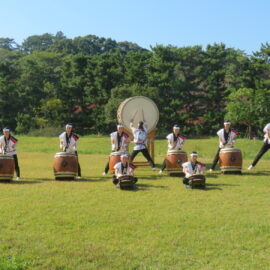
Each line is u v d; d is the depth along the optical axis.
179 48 46.19
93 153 22.66
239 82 43.28
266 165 14.88
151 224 7.15
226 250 6.01
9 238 6.39
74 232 6.73
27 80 47.44
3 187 10.34
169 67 43.62
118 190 9.99
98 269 5.41
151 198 9.10
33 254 5.84
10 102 44.72
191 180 10.02
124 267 5.45
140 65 43.91
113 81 45.22
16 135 40.56
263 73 41.44
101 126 43.34
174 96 44.47
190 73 45.72
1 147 11.44
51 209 8.11
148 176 12.21
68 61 48.06
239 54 45.72
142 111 14.77
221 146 12.66
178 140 12.43
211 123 41.91
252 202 8.69
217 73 42.38
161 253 5.91
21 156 20.17
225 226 7.03
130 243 6.27
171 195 9.41
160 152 22.20
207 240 6.39
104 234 6.63
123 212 7.92
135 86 41.06
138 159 19.39
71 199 8.97
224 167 12.39
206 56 45.44
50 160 18.00
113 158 12.13
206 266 5.48
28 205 8.39
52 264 5.54
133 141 13.73
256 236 6.55
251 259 5.70
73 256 5.78
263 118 35.56
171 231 6.79
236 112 35.84
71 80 46.41
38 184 10.81
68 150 11.67
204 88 44.84
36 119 43.25
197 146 23.95
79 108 49.12
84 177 12.16
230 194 9.50
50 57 58.66
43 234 6.60
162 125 42.31
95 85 45.28
